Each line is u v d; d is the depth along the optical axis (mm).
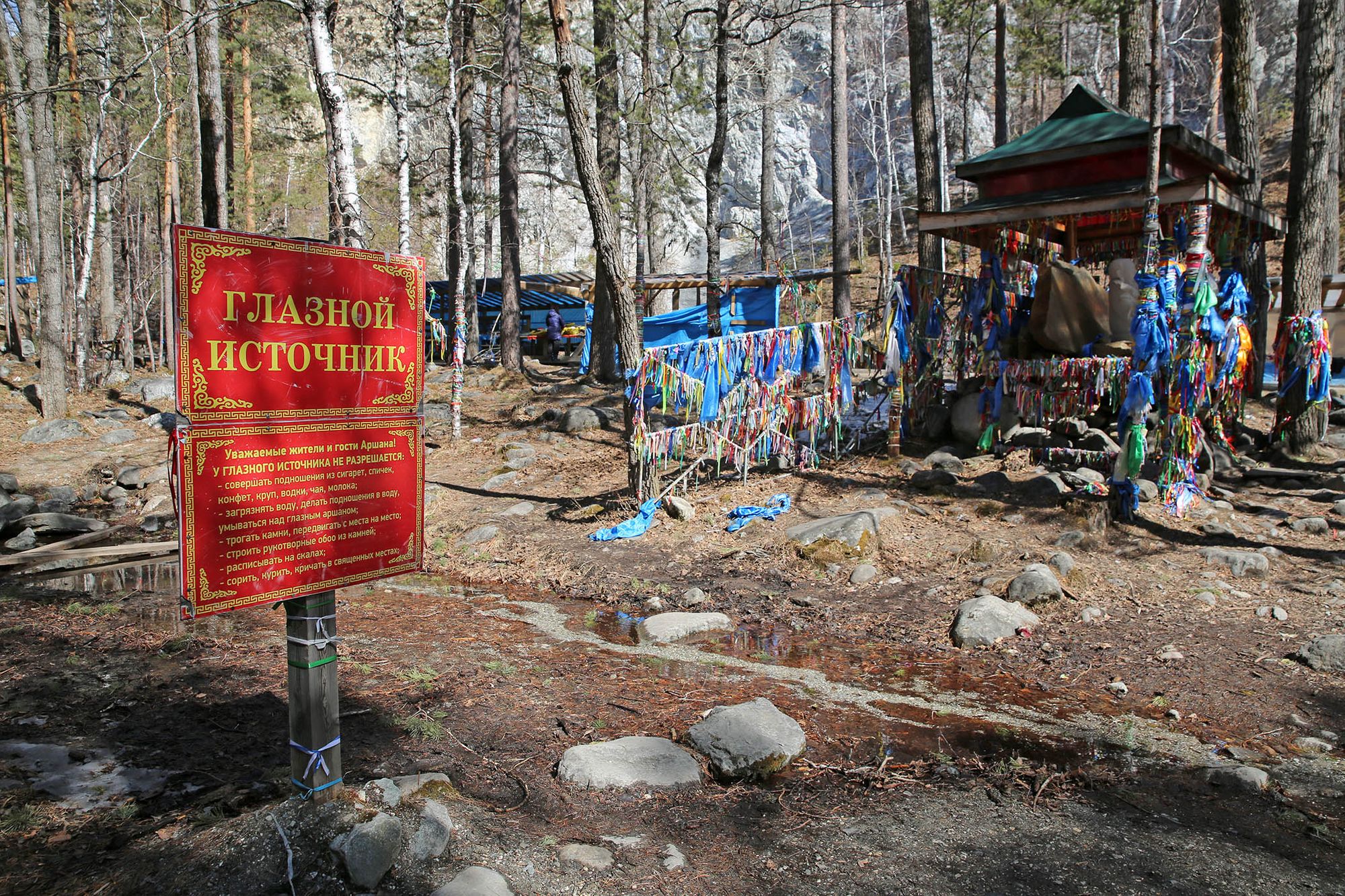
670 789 4352
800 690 5844
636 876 3580
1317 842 3906
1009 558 8109
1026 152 10359
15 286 24391
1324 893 3508
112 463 14422
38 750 4754
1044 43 24688
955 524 9094
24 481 13469
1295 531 8430
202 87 20531
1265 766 4660
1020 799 4309
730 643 6887
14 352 23875
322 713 3637
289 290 3385
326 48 7867
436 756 4637
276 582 3379
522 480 12445
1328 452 10641
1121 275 10242
